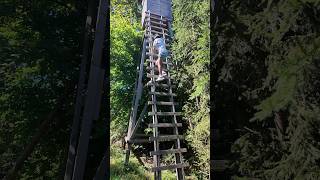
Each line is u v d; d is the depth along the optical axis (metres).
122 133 5.93
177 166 4.69
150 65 5.82
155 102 5.19
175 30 5.87
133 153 5.48
